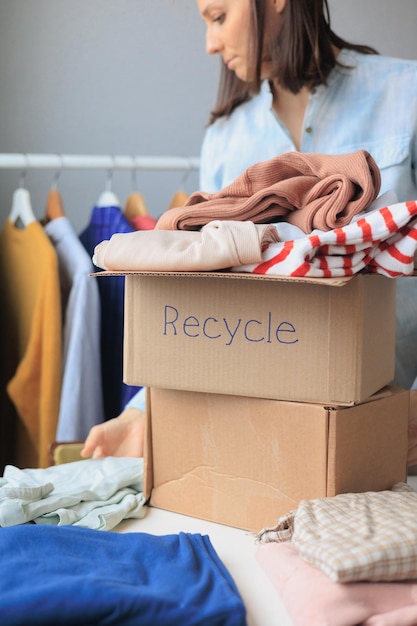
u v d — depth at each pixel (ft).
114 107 7.51
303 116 4.66
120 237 3.02
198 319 3.04
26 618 2.09
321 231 2.95
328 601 2.25
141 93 7.51
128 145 7.57
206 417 3.16
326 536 2.48
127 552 2.61
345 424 2.91
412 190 4.52
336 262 2.75
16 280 6.17
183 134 7.58
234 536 3.04
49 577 2.30
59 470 3.58
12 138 7.44
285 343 2.92
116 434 3.87
